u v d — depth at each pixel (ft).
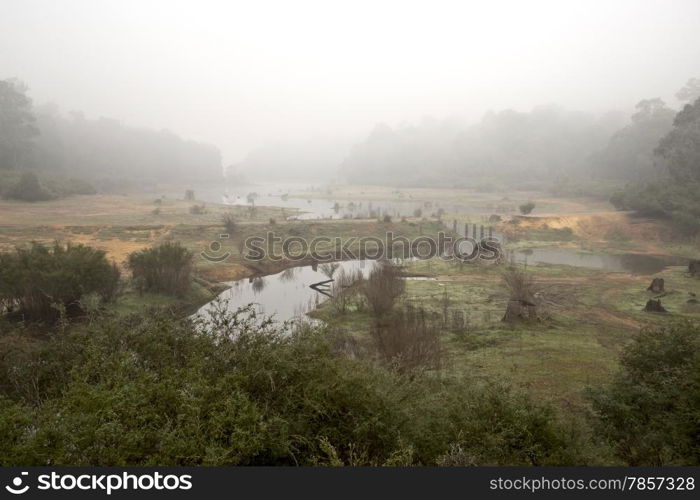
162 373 24.08
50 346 31.53
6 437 17.80
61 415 18.98
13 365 30.12
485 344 65.62
